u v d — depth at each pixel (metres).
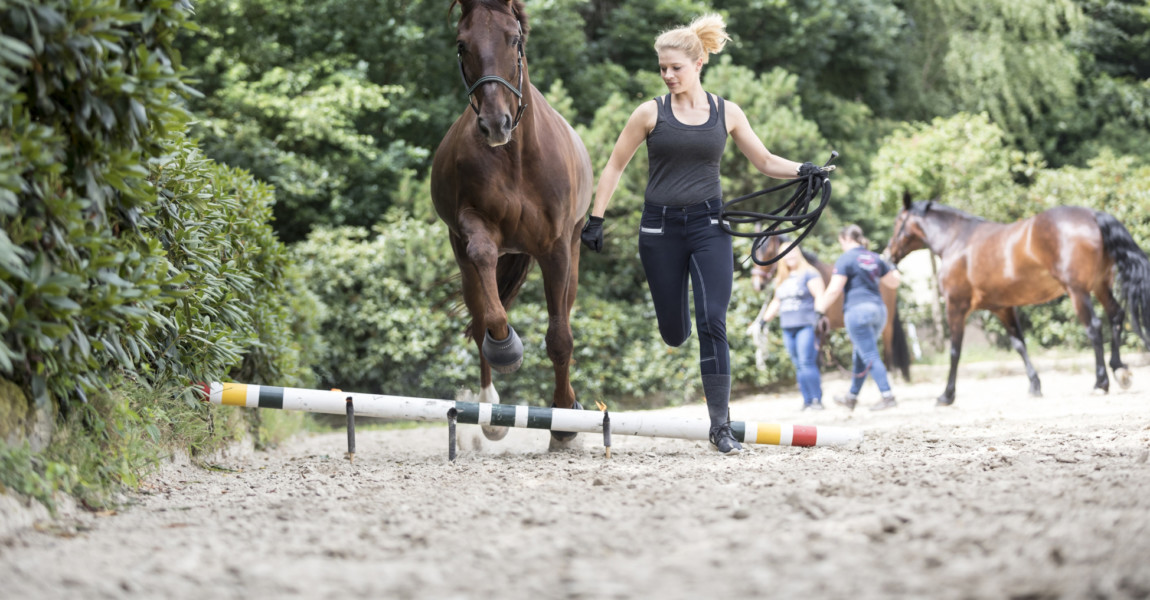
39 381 4.12
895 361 16.61
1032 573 2.63
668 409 16.16
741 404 16.06
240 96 19.69
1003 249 12.46
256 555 3.21
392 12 22.17
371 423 16.91
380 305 17.47
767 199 19.80
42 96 4.00
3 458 3.87
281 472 6.14
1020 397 12.67
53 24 3.84
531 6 21.69
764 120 20.03
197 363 6.39
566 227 6.67
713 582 2.68
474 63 5.98
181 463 6.05
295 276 11.30
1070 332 19.36
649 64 24.38
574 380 17.44
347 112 20.67
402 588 2.72
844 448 6.71
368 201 20.66
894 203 21.47
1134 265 11.74
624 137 6.52
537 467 5.88
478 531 3.58
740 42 24.59
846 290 12.38
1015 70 28.95
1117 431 6.82
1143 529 3.08
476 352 17.25
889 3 28.50
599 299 18.89
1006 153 21.30
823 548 3.03
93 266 4.32
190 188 6.25
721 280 6.38
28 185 3.98
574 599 2.56
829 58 27.48
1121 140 30.30
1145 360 17.45
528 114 6.23
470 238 6.22
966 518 3.43
